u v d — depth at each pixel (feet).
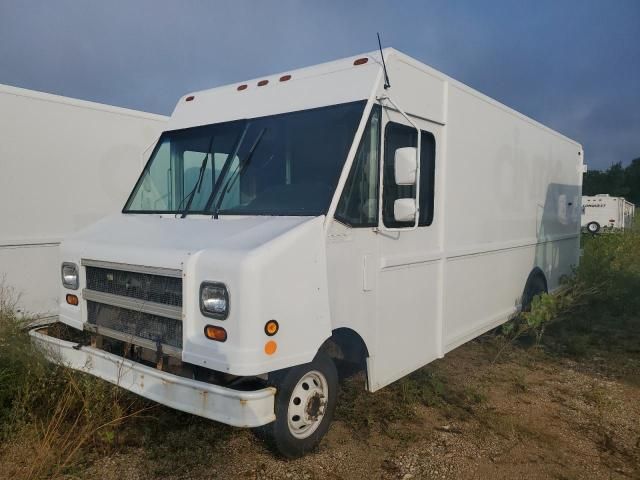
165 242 13.25
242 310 11.25
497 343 23.94
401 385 17.70
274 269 11.63
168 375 12.43
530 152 25.08
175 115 18.22
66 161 23.81
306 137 14.61
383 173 14.89
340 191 13.41
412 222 16.19
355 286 14.14
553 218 28.53
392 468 13.50
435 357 18.06
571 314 28.84
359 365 15.11
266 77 16.81
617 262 38.22
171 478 12.69
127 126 26.16
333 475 13.05
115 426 14.17
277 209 13.97
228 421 11.66
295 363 12.16
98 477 12.62
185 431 14.32
